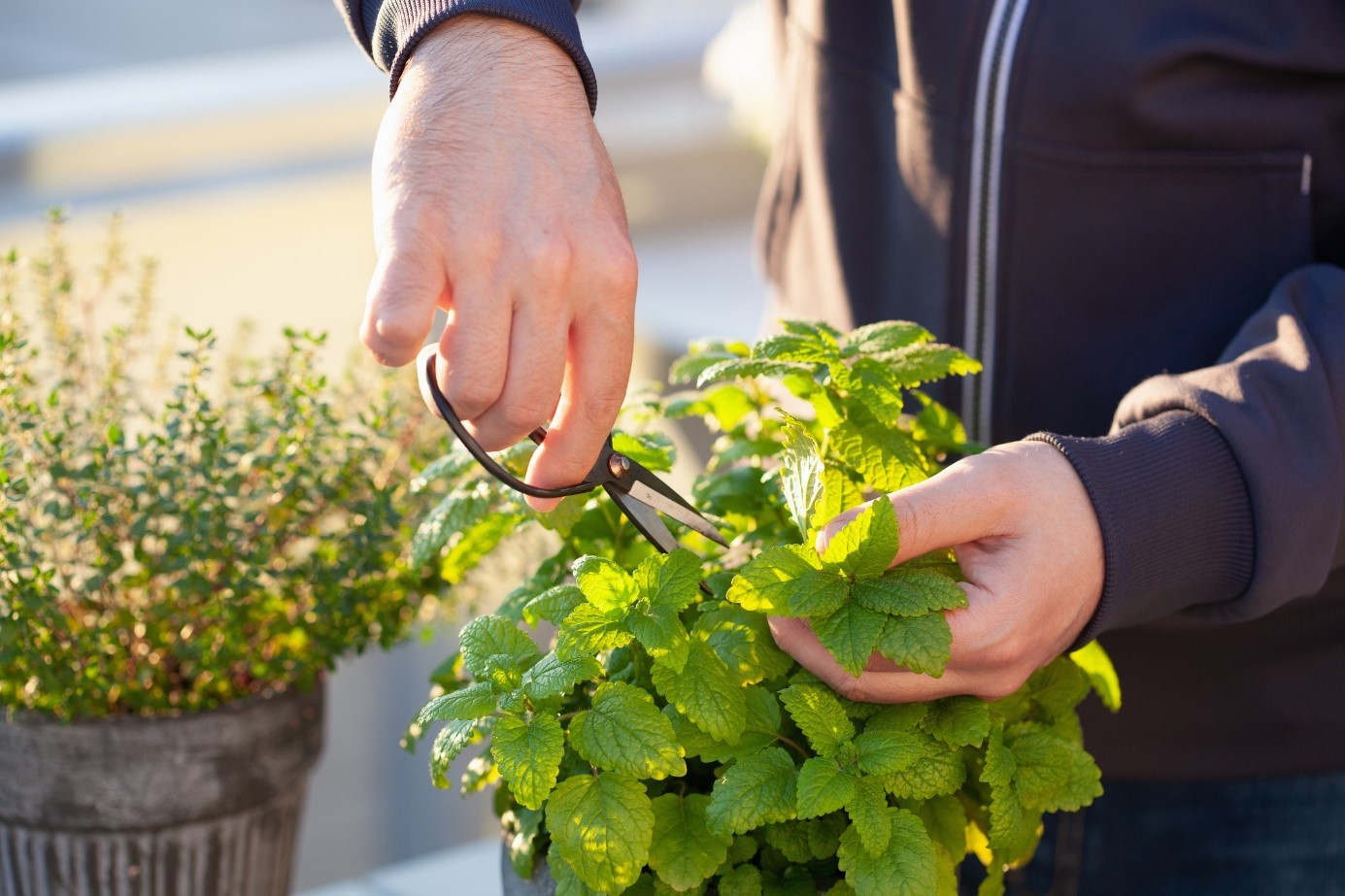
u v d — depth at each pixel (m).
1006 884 1.26
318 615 1.17
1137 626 1.21
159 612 1.15
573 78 1.02
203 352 1.24
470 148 0.98
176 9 4.45
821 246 1.30
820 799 0.96
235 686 1.20
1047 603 1.00
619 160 3.15
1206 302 1.21
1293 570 1.06
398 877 1.34
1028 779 1.02
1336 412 1.07
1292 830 1.24
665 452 1.09
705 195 3.30
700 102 3.24
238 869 1.19
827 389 1.08
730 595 0.98
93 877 1.16
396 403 1.21
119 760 1.15
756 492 1.11
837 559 0.98
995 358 1.23
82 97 2.47
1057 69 1.18
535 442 1.08
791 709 0.99
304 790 1.24
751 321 2.41
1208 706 1.22
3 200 2.27
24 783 1.15
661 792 1.03
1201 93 1.18
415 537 1.08
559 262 0.97
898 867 0.97
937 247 1.23
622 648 1.05
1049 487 1.01
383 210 0.98
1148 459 1.04
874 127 1.26
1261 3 1.17
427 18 1.02
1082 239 1.21
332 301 2.66
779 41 1.35
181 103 2.46
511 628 1.01
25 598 1.12
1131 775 1.24
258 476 1.21
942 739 1.00
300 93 2.57
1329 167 1.20
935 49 1.21
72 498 1.15
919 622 0.97
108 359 1.21
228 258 2.53
